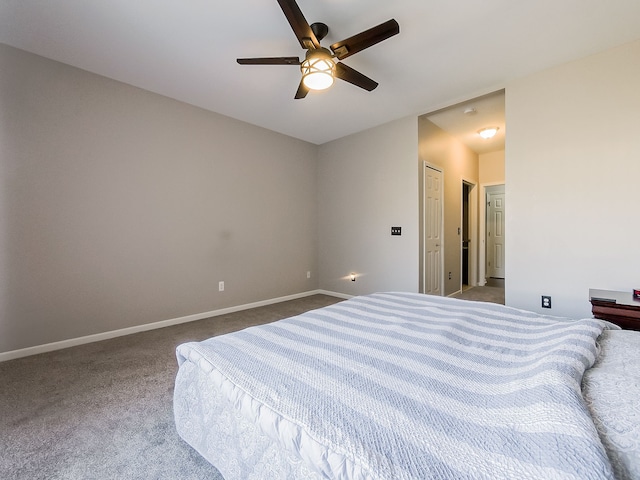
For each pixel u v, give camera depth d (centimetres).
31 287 247
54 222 257
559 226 270
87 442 143
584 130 257
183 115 338
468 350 115
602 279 251
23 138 243
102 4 193
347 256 464
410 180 383
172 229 331
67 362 233
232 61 258
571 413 65
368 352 115
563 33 224
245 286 402
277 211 442
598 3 194
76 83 268
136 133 303
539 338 121
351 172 455
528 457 58
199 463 129
